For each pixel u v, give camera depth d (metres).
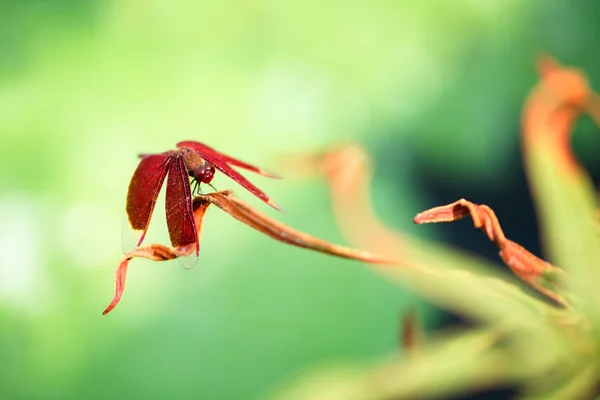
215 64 1.08
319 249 0.46
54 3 1.08
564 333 0.50
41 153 1.04
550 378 0.51
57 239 1.03
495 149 1.16
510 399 1.05
